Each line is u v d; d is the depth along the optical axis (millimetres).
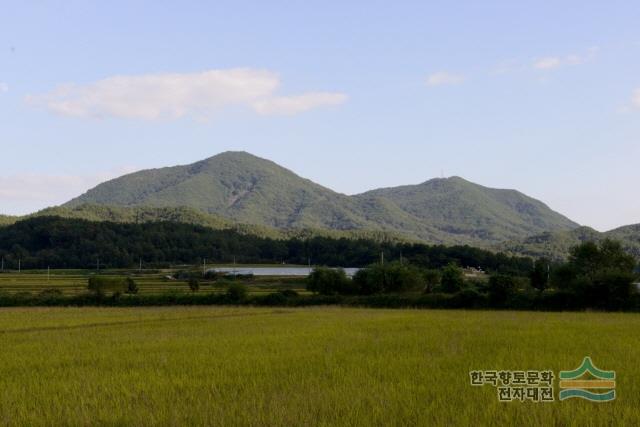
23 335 35156
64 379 19922
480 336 31297
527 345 26938
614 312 56969
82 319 47812
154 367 21922
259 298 69562
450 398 15898
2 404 16391
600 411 14328
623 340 28953
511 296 63250
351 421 13750
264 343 29125
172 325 41875
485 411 14344
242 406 15289
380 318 47594
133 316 51094
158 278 117750
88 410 15422
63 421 14586
